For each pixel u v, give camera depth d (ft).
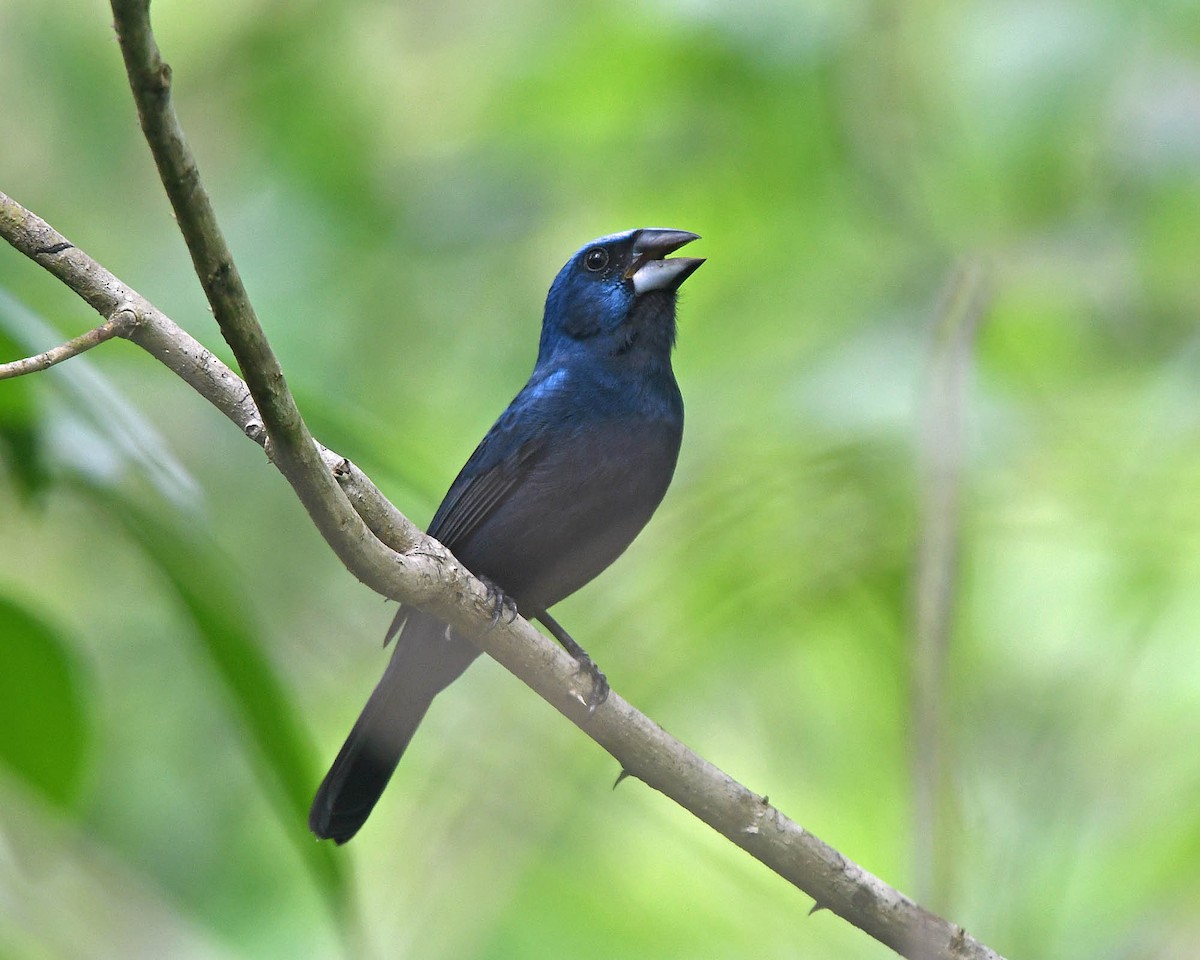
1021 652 37.45
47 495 22.31
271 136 43.60
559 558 28.84
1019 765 35.99
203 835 37.22
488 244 42.88
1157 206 36.94
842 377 37.22
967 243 37.93
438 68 43.60
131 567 40.63
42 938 32.27
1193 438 36.86
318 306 41.57
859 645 36.96
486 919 32.65
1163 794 34.91
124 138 44.83
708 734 37.50
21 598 22.18
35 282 34.30
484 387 42.01
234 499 40.60
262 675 21.67
